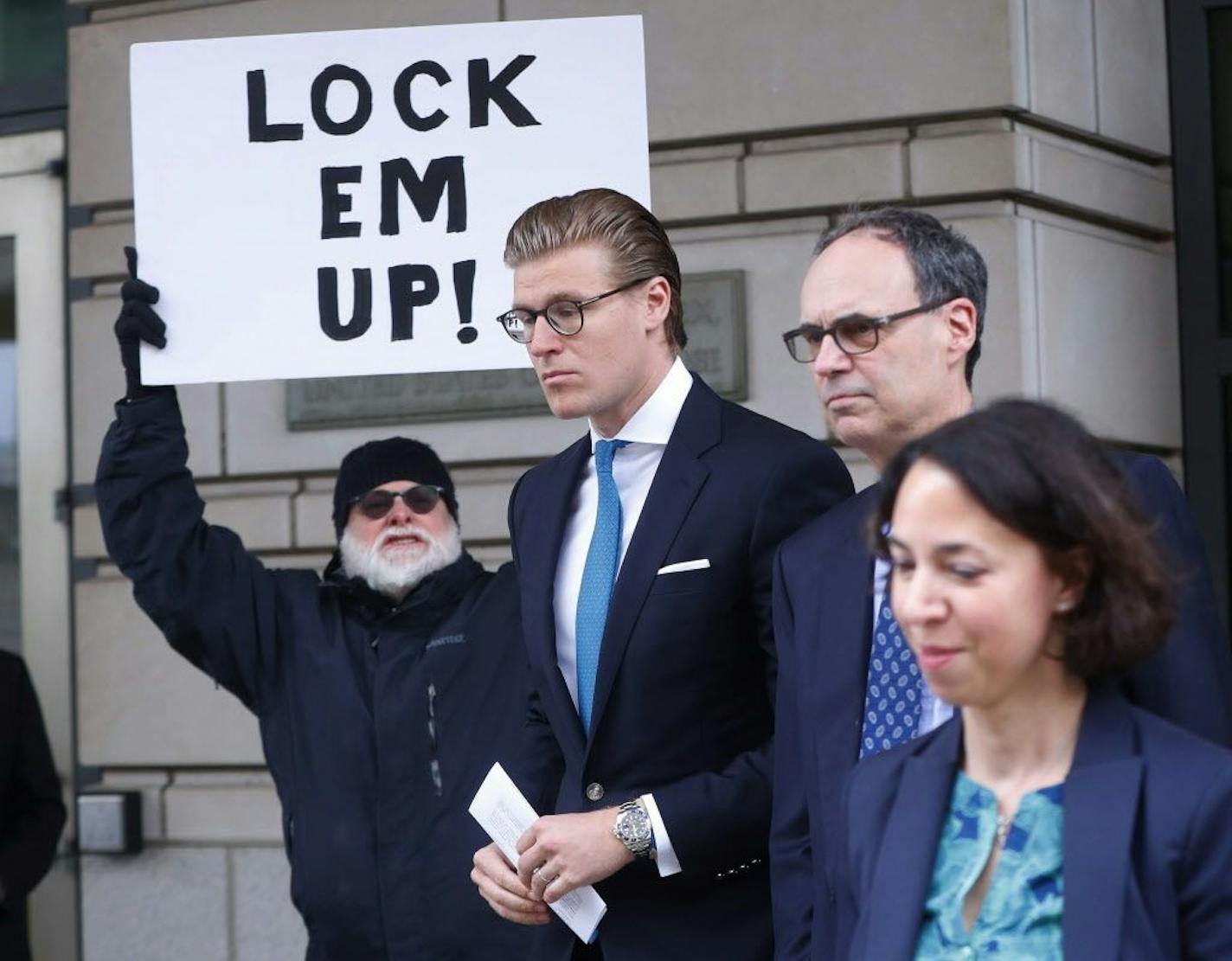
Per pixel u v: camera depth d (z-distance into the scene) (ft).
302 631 13.84
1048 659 6.64
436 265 12.48
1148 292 18.12
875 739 8.75
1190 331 18.24
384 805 13.37
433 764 13.38
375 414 18.72
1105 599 6.48
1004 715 6.75
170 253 12.73
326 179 12.60
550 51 12.39
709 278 17.54
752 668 10.71
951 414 9.05
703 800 10.27
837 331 8.97
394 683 13.55
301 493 19.08
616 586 10.64
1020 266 16.60
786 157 17.29
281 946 18.80
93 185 20.08
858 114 17.06
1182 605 6.91
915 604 6.42
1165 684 7.77
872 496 9.14
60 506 20.47
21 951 17.84
